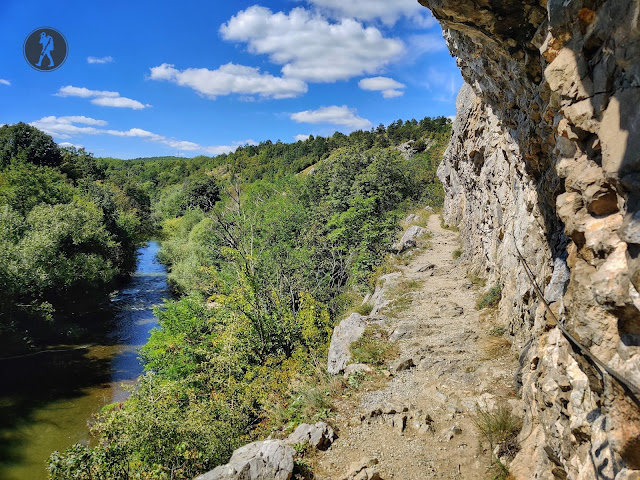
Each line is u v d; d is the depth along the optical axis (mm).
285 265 18328
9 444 13727
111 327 24438
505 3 4508
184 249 35594
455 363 8453
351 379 8469
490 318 10406
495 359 8367
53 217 24766
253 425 11055
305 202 33594
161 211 73250
